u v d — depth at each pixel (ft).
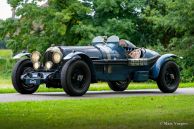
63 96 41.93
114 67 45.57
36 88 45.57
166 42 112.06
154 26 102.63
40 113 28.76
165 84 47.50
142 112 29.14
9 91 48.85
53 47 42.98
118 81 49.75
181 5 95.50
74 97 40.75
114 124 24.31
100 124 24.34
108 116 27.32
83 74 42.27
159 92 48.42
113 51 45.78
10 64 108.17
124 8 107.65
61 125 24.04
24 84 44.88
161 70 47.52
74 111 29.71
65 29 101.81
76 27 100.63
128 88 55.36
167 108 31.35
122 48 46.42
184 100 36.96
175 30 106.11
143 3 107.55
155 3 111.14
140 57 47.11
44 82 42.88
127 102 35.24
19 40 107.76
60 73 42.19
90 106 32.42
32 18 106.01
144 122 24.99
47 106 32.37
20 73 44.60
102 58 44.78
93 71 43.21
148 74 47.62
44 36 106.32
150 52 47.88
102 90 52.21
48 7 104.83
